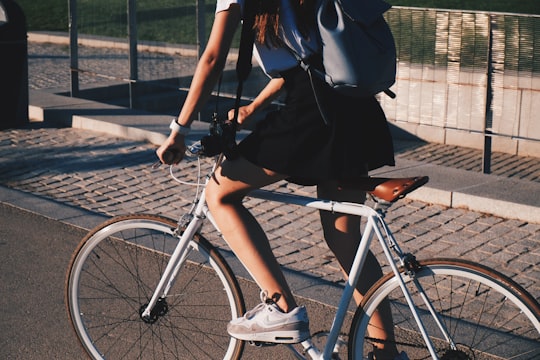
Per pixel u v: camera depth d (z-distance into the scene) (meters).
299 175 3.38
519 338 4.30
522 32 7.93
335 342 3.59
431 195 6.51
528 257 5.49
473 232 5.94
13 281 5.20
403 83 8.66
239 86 3.39
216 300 4.79
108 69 10.55
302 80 3.36
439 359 3.45
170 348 4.32
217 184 3.54
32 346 4.42
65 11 17.42
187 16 10.12
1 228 6.05
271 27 3.31
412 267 3.42
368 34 3.31
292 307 3.55
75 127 8.89
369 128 3.43
